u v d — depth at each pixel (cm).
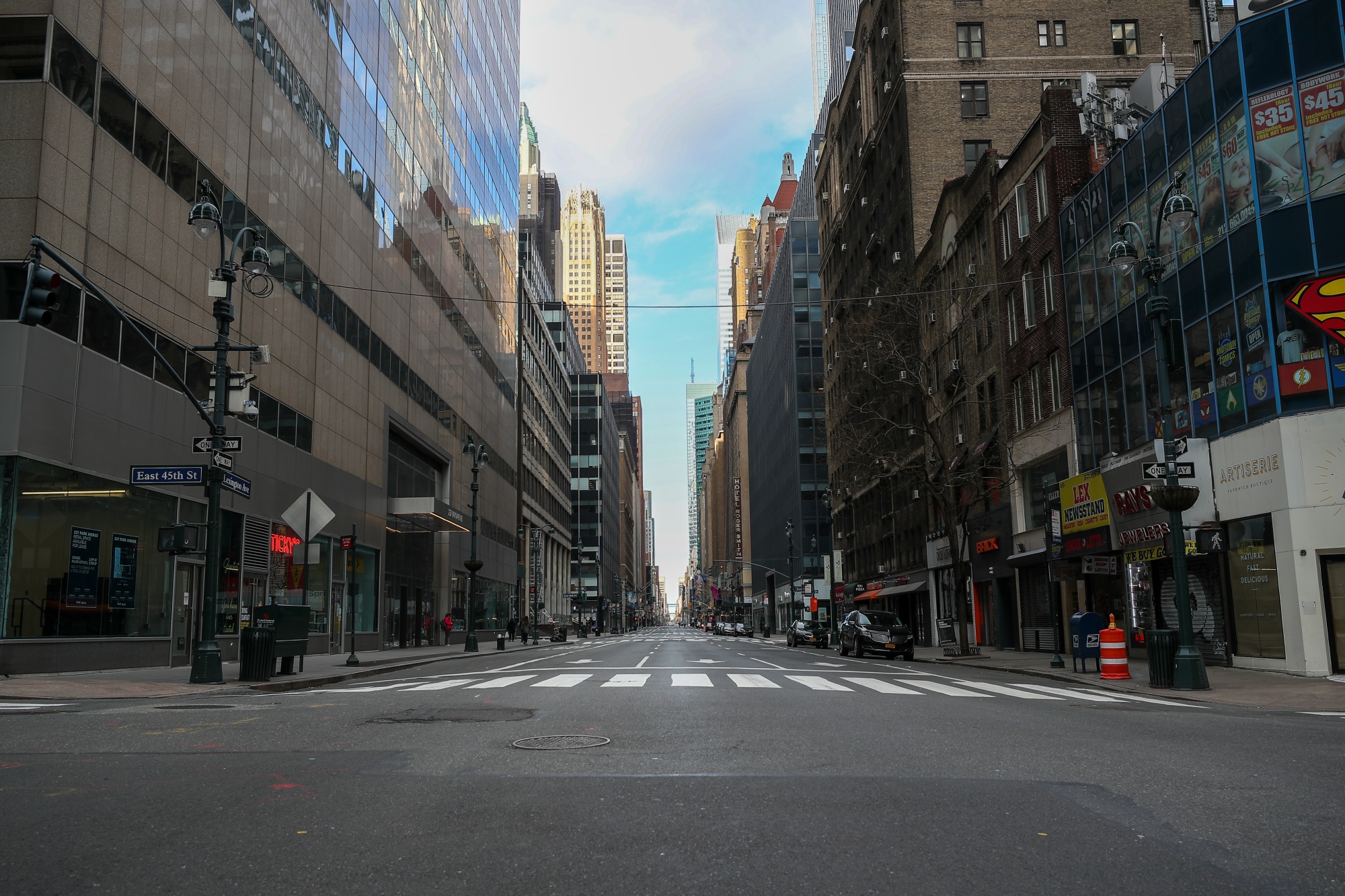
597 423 15150
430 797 635
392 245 4444
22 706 1290
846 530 7219
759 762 777
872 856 495
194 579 2523
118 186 2175
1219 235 2208
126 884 449
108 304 1536
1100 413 2883
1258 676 1961
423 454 5081
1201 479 2275
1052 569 2436
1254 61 2088
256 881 454
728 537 19825
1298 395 1972
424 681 1869
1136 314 2641
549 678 1855
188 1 2512
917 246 4825
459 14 6034
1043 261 3347
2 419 1850
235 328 2747
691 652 3891
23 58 1942
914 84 4941
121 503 2194
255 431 2894
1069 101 3241
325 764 759
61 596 1981
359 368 3925
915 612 5353
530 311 9212
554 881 453
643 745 863
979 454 3712
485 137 6831
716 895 434
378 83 4272
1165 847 518
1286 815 597
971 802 626
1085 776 726
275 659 1791
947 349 4406
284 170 3167
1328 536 1903
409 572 4734
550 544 10894
